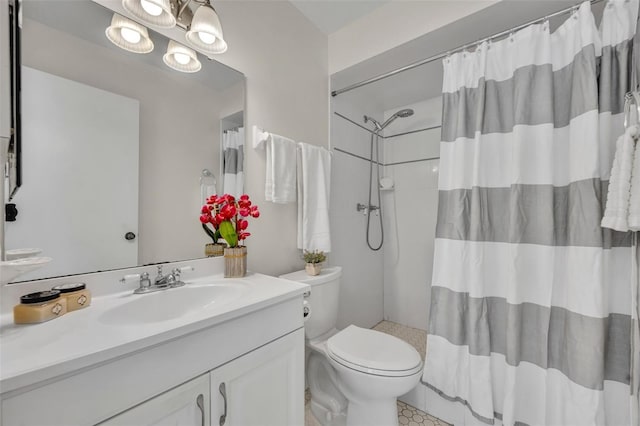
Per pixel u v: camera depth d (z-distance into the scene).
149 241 1.05
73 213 0.87
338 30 1.92
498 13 1.36
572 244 1.08
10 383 0.46
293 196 1.54
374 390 1.12
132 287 0.99
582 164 1.06
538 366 1.17
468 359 1.29
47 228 0.82
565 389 1.08
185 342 0.70
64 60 0.87
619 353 1.03
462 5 1.41
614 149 1.05
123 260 0.98
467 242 1.32
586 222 1.04
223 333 0.78
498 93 1.30
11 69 0.69
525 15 1.37
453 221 1.36
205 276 1.21
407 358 1.17
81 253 0.89
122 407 0.59
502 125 1.29
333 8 1.72
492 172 1.30
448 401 1.37
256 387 0.87
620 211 0.93
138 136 1.03
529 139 1.20
